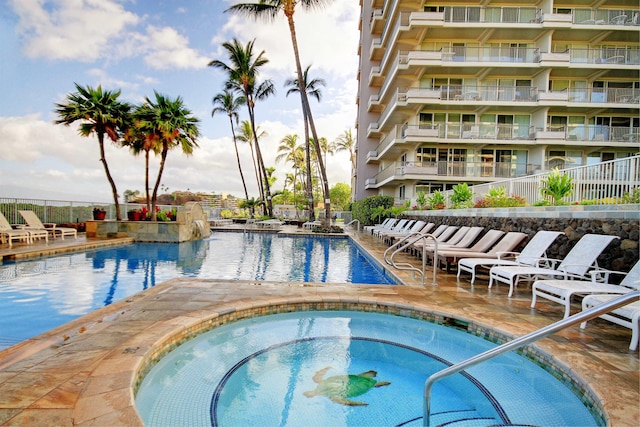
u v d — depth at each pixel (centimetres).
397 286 537
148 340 285
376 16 2345
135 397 234
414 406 251
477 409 246
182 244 1209
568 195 652
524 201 784
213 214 2639
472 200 1091
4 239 936
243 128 3422
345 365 317
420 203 1541
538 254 525
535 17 1836
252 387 273
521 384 284
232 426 222
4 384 208
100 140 1258
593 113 1962
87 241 1048
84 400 191
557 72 1916
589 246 454
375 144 2720
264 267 817
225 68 2453
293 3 1686
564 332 337
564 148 1953
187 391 263
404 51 1892
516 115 1981
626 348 295
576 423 231
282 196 4334
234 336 376
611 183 556
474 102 1852
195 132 1319
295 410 242
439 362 327
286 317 429
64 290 537
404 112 2052
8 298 489
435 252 556
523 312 404
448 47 1905
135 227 1202
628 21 1833
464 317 384
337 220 3256
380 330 407
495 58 1852
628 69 1831
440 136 1920
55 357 249
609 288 362
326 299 446
